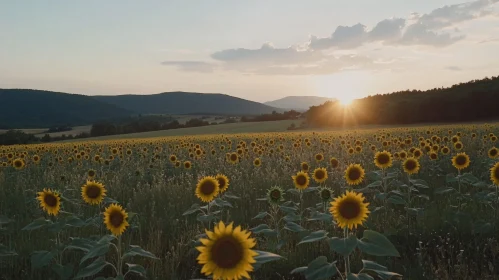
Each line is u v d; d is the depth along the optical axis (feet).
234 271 10.66
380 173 33.35
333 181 40.93
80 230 27.17
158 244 23.66
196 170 52.75
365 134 124.26
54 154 84.48
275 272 20.44
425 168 45.96
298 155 61.26
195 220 29.43
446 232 24.86
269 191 25.18
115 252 22.75
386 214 28.19
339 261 21.09
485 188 34.60
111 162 61.11
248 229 27.12
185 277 20.31
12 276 20.83
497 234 24.11
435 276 18.89
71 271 19.39
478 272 19.26
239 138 130.93
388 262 20.79
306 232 22.13
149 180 48.83
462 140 76.07
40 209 31.14
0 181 45.01
